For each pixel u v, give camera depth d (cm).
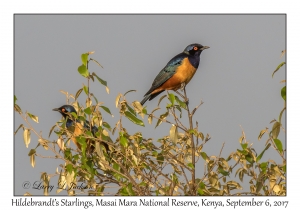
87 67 1430
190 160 1470
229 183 1401
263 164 1362
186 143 1491
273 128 1243
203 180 1434
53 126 1448
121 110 1435
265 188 1390
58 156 1413
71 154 1446
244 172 1402
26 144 1386
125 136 1463
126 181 1455
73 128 1479
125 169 1420
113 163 1465
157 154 1462
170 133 1420
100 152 1416
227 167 1380
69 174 1386
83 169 1441
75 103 1512
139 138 1483
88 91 1444
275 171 1345
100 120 1443
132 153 1422
